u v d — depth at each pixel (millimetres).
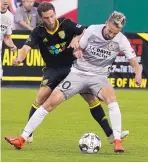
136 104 37188
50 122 30391
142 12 50781
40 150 22812
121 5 50625
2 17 31125
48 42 23547
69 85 22391
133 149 23391
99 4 50312
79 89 22531
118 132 22391
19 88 43469
